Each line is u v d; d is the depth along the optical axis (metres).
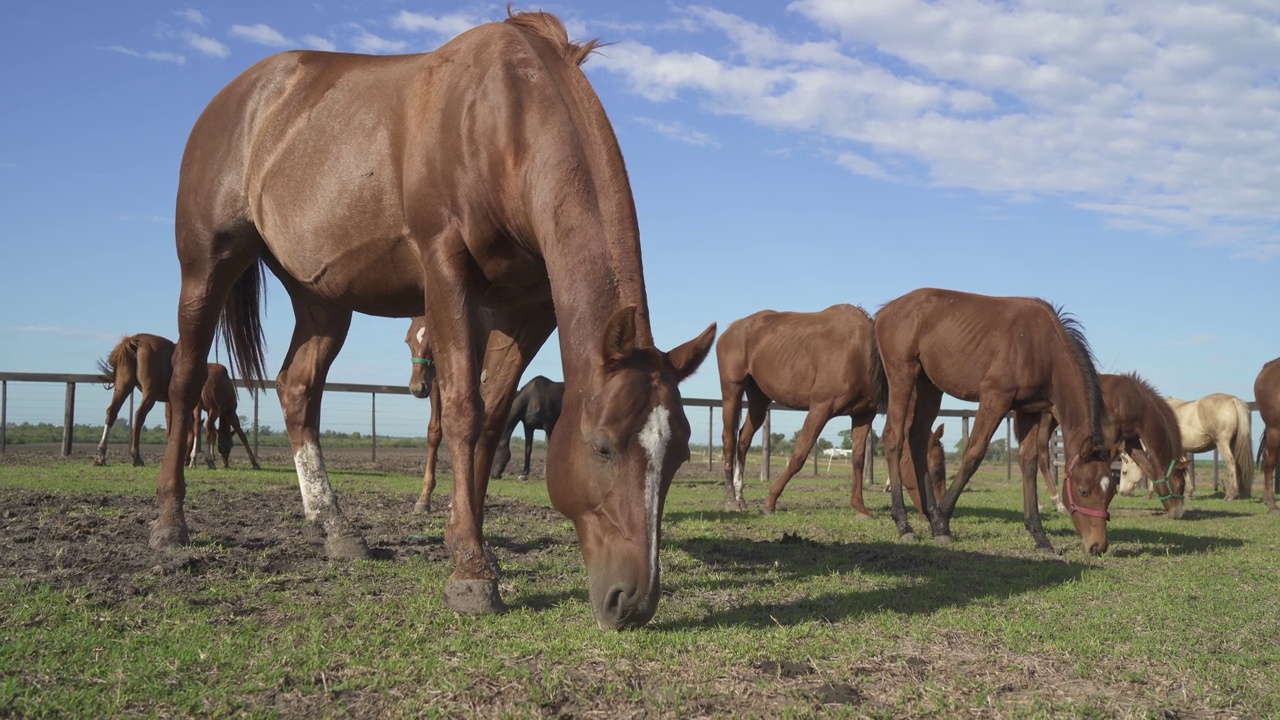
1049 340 7.12
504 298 4.32
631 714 2.57
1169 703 2.89
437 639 3.26
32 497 7.43
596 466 3.06
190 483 10.39
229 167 5.12
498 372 4.68
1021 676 3.12
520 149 3.70
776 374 10.55
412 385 10.02
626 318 2.96
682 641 3.31
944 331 7.56
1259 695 3.02
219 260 5.27
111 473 11.66
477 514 3.87
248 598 3.80
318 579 4.24
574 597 4.01
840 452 29.41
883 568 5.44
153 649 3.00
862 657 3.23
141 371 14.29
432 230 3.92
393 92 4.38
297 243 4.76
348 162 4.44
